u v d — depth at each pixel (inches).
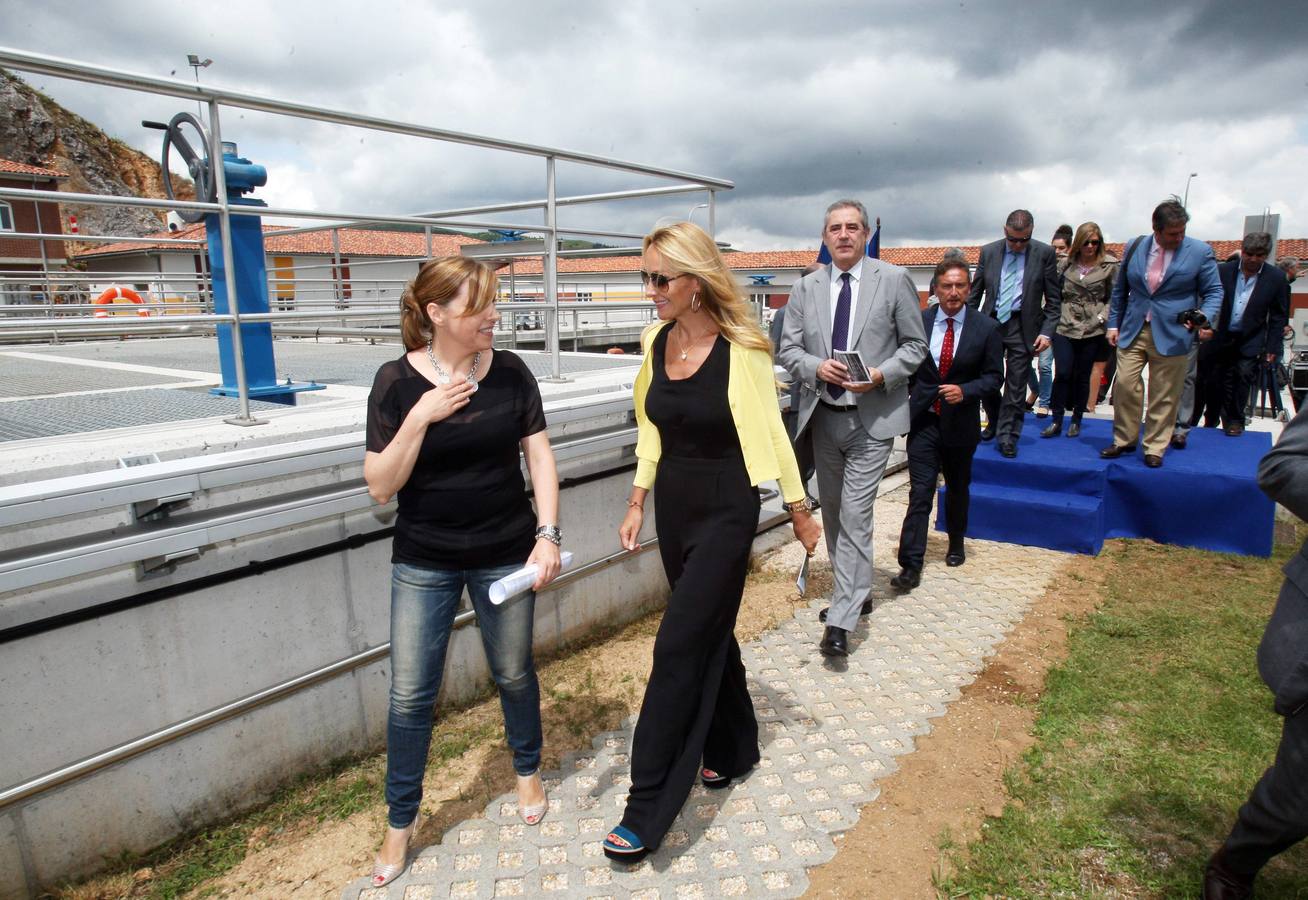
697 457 100.3
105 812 94.1
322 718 116.2
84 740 91.0
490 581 95.2
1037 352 235.6
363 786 114.3
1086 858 96.7
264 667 107.8
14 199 87.2
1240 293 253.6
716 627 98.8
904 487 293.6
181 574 97.7
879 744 123.1
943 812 106.3
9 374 217.9
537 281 365.1
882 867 96.3
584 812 108.5
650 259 98.0
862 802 108.9
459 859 99.0
